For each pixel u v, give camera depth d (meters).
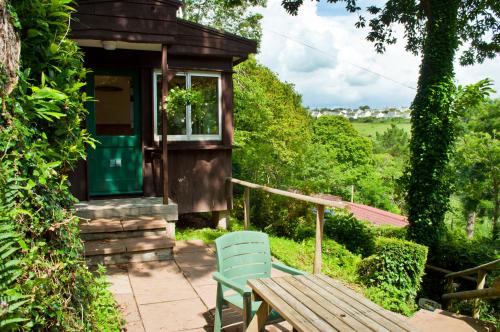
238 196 9.12
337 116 34.38
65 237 2.34
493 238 12.16
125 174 6.57
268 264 3.07
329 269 5.61
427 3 8.48
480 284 4.34
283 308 2.01
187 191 6.87
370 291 5.09
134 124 6.60
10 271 1.74
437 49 8.12
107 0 5.23
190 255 5.12
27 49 2.32
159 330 3.12
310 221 7.61
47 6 2.37
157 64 6.49
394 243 5.60
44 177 2.10
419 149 8.31
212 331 3.11
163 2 5.50
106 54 6.21
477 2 10.41
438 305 5.93
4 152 1.89
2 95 1.89
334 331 1.76
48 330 2.09
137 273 4.41
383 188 29.67
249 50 6.96
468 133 13.96
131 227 5.03
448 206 8.34
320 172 23.02
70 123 2.56
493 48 11.28
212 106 6.99
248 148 13.12
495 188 13.16
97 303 2.92
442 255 7.67
